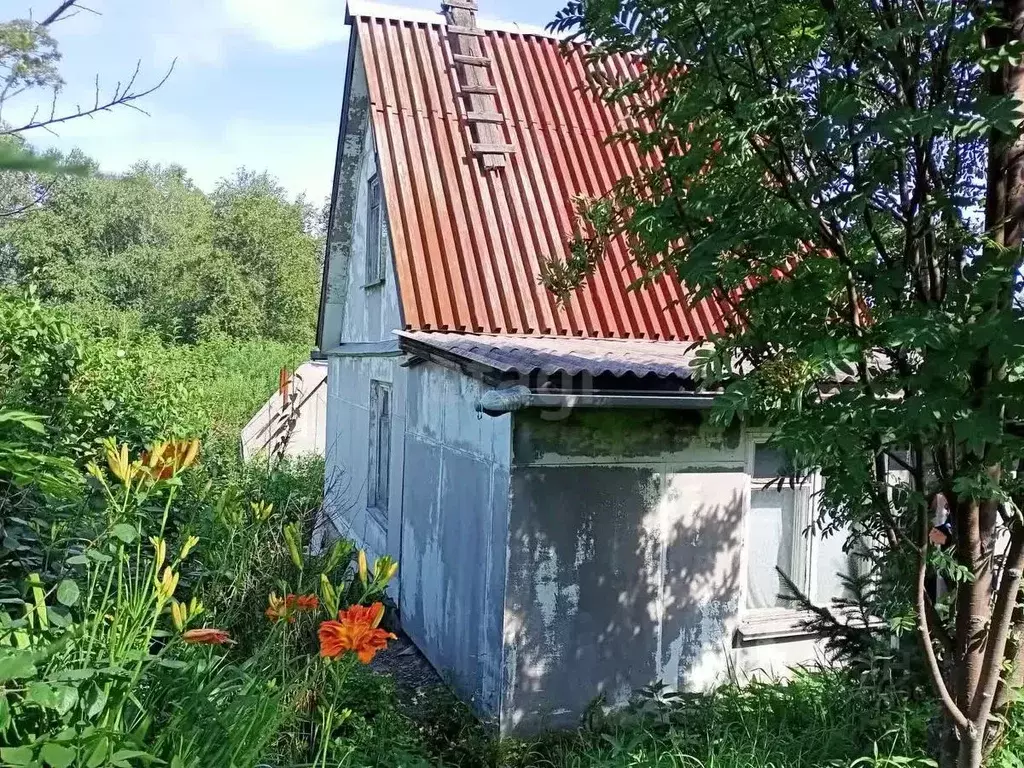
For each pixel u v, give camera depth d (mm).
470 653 5031
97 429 5301
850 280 2895
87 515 3322
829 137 2445
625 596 4711
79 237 24609
